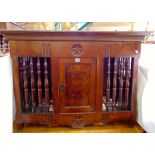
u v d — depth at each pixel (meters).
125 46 1.15
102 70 1.17
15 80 1.16
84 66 1.16
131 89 1.24
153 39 1.75
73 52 1.12
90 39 1.10
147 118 1.20
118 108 1.27
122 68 1.21
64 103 1.20
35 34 1.05
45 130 1.28
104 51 1.14
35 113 1.21
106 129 1.30
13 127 1.23
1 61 1.07
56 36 1.07
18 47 1.09
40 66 1.20
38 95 1.20
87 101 1.21
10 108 1.14
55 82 1.16
